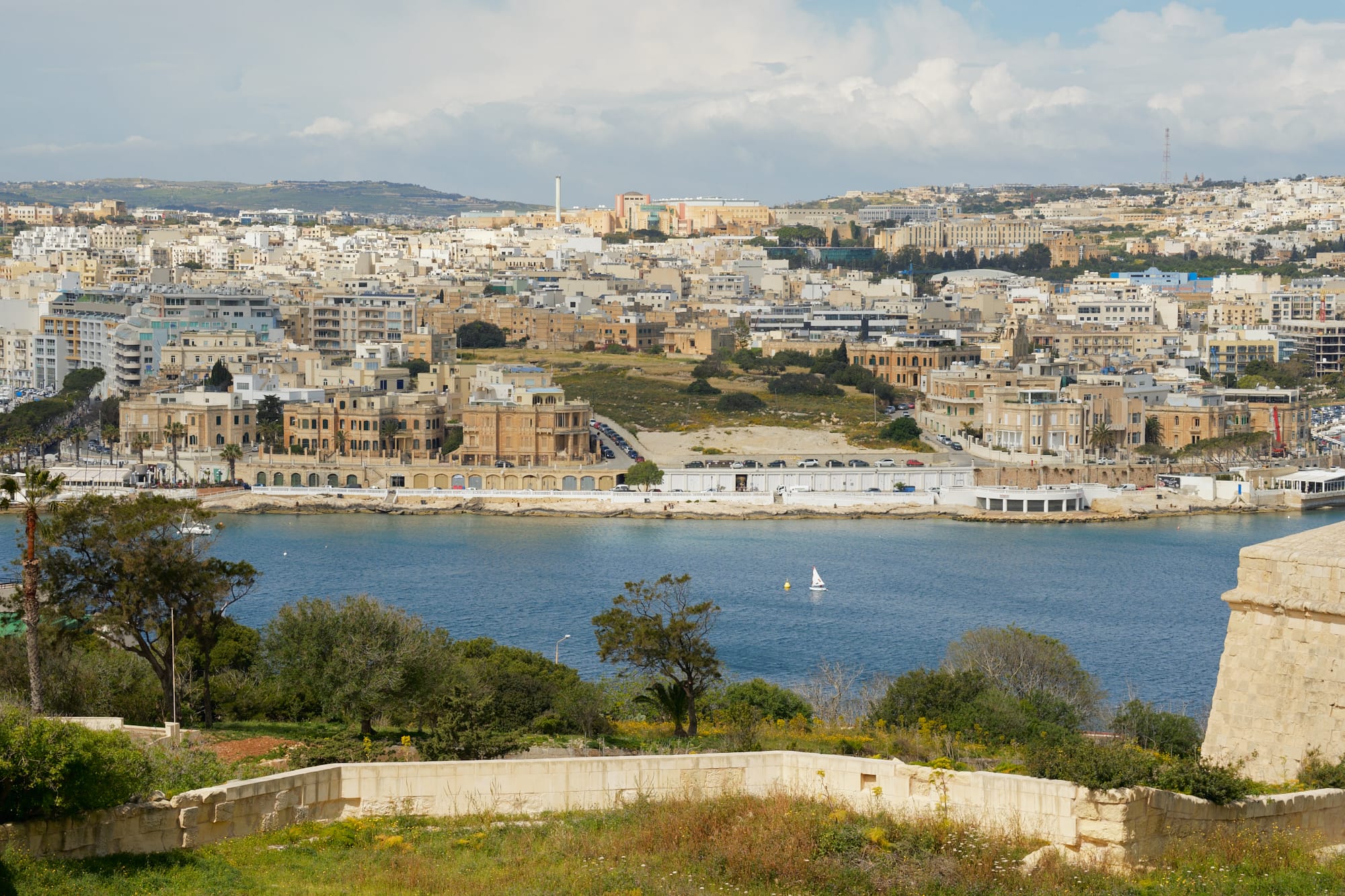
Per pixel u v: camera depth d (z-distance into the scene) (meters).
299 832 75.38
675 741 116.00
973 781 73.56
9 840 68.75
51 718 91.12
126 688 129.25
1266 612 75.31
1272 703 74.81
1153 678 190.50
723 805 76.56
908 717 129.50
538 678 139.25
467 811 78.94
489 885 68.50
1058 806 70.56
